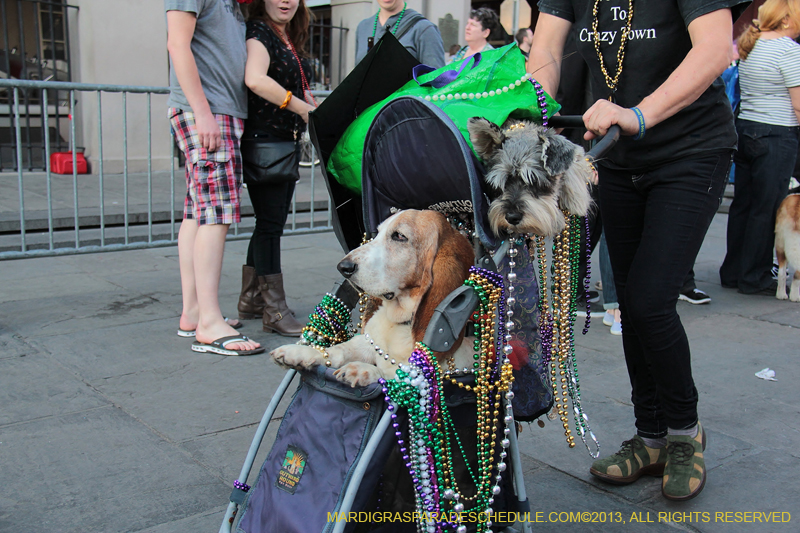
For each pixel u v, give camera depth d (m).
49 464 2.88
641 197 2.76
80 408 3.42
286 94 4.09
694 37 2.34
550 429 3.42
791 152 5.68
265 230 4.57
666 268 2.56
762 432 3.40
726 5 2.29
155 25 10.04
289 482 1.97
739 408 3.67
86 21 9.58
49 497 2.65
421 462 1.92
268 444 3.15
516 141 1.94
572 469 3.06
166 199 8.31
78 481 2.77
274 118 4.29
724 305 5.65
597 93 2.79
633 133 2.30
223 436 3.20
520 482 2.24
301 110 4.18
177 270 6.23
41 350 4.16
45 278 5.80
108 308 5.04
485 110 2.10
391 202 2.27
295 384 3.80
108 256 6.62
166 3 3.84
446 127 1.96
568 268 2.26
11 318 4.71
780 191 5.77
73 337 4.39
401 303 2.18
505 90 2.17
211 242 4.20
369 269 2.10
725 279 6.21
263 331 4.72
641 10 2.52
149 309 5.05
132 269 6.20
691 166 2.54
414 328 2.10
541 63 2.75
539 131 1.98
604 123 2.24
